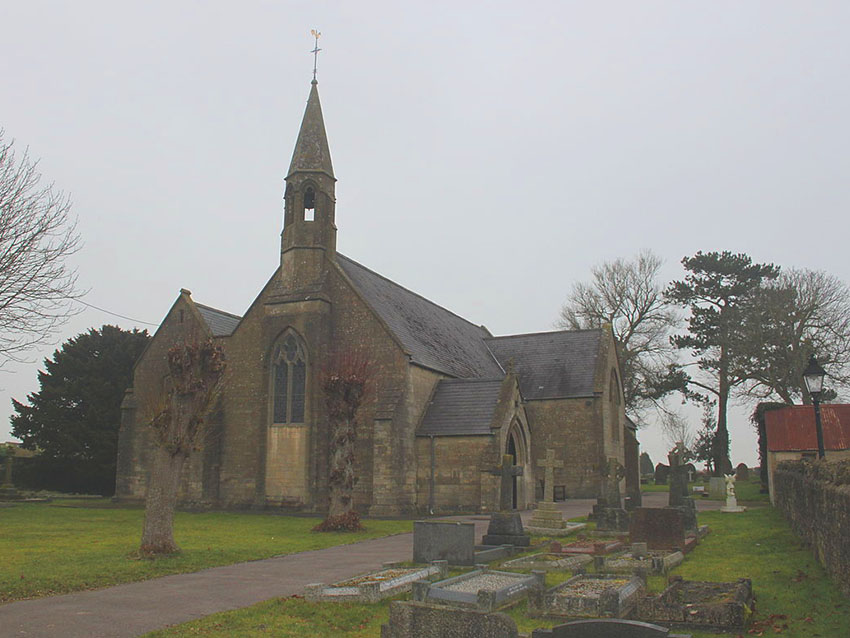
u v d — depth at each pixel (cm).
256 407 4022
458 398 3881
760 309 5822
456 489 3591
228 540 2345
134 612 1262
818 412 2392
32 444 5425
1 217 2945
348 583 1439
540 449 4519
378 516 3459
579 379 4644
